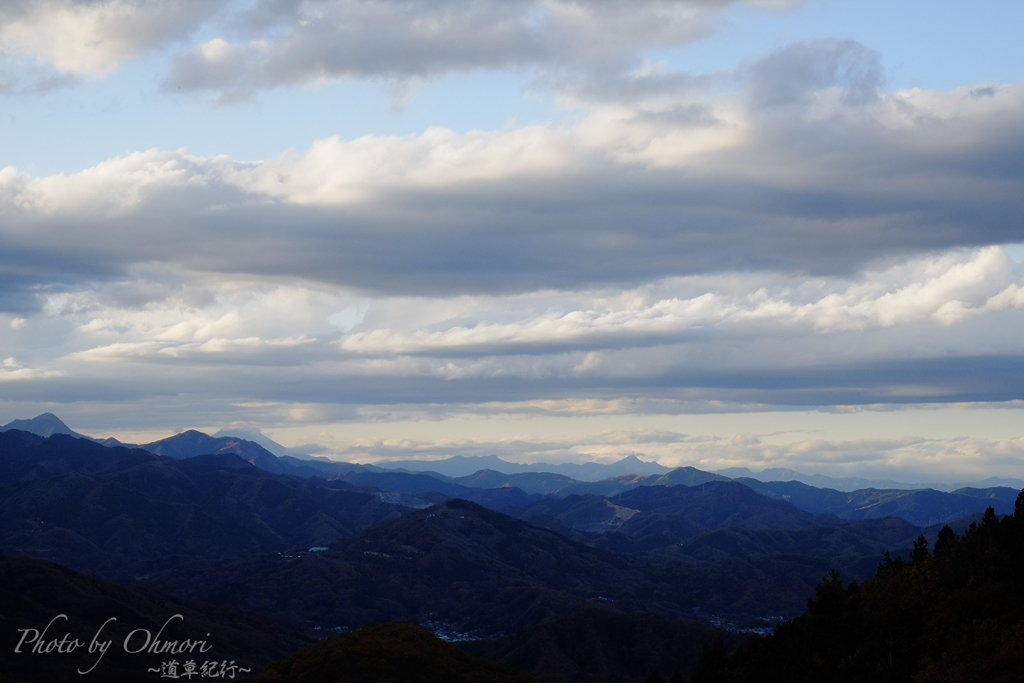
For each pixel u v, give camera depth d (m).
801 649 75.75
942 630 76.50
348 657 83.06
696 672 86.38
